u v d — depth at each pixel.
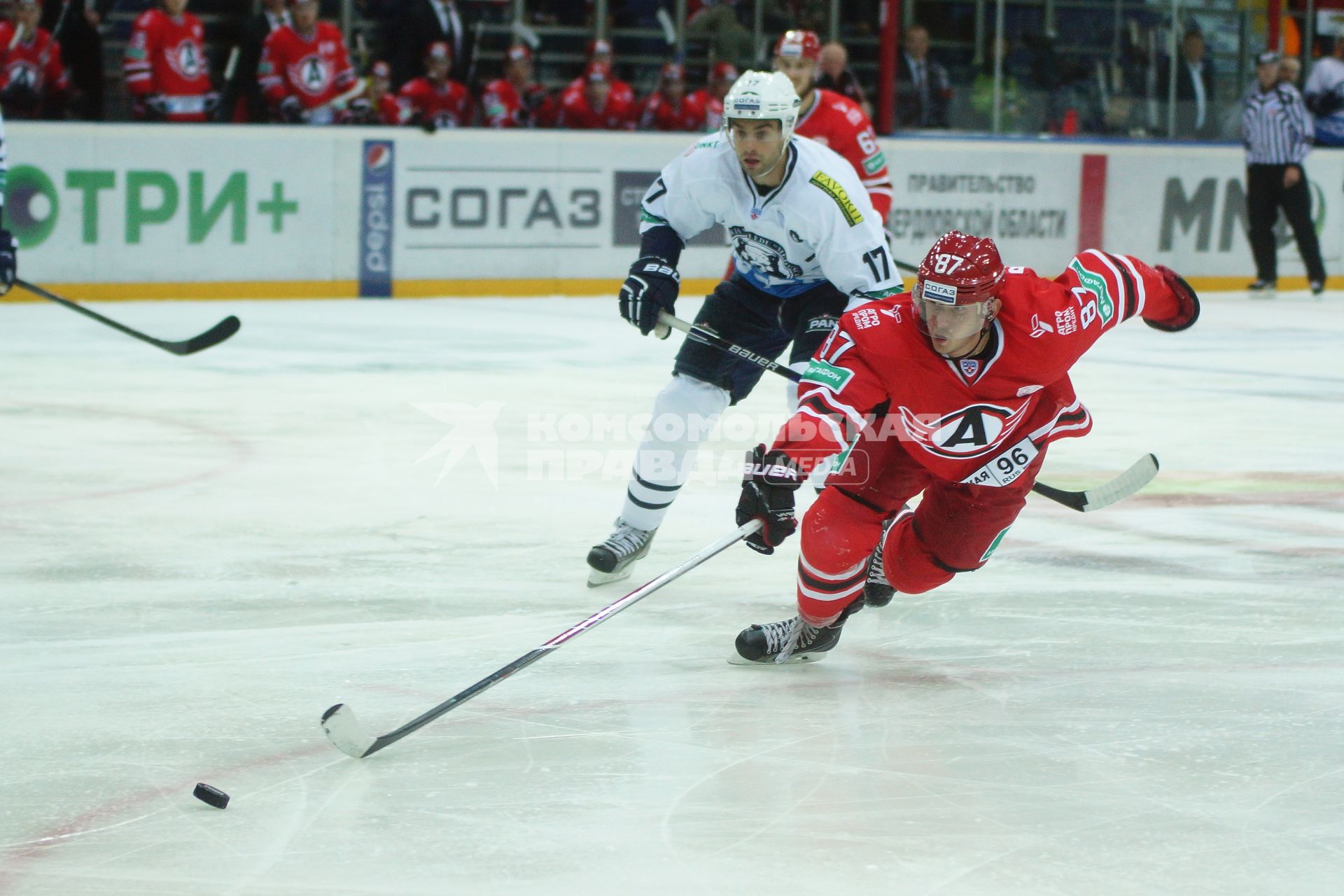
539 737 8.98
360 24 38.16
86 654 10.47
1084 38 42.53
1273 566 13.21
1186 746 8.87
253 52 33.94
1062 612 11.80
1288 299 40.59
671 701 9.70
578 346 27.91
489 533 14.20
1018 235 41.22
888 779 8.34
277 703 9.55
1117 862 7.25
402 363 25.22
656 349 27.77
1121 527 14.60
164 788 8.13
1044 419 9.69
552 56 40.41
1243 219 43.91
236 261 33.81
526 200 36.34
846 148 18.89
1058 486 16.36
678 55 40.94
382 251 35.19
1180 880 7.06
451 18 36.03
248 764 8.51
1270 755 8.72
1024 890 6.95
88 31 33.09
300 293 34.56
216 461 17.20
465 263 35.97
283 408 20.75
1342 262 44.69
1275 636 11.16
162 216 32.94
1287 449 18.80
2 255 15.66
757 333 12.85
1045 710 9.54
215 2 36.72
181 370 23.94
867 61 40.91
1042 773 8.45
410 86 35.84
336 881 7.02
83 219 32.22
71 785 8.16
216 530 14.06
